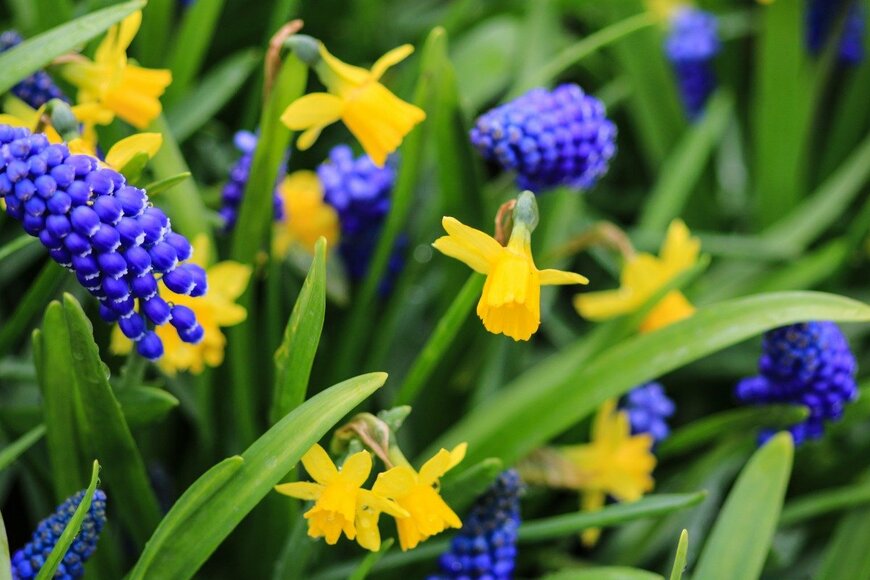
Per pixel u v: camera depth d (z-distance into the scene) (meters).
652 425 0.80
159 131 0.76
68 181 0.64
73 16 0.80
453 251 0.67
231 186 0.77
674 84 0.93
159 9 0.82
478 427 0.80
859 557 0.77
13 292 0.83
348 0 0.92
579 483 0.78
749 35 0.98
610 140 0.76
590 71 0.98
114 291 0.64
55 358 0.68
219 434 0.79
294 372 0.68
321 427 0.66
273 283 0.77
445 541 0.75
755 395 0.76
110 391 0.67
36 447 0.75
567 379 0.75
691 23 0.93
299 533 0.70
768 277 0.89
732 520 0.72
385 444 0.68
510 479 0.72
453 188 0.79
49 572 0.65
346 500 0.66
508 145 0.74
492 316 0.68
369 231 0.82
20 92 0.74
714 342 0.73
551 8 0.92
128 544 0.77
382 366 0.83
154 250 0.64
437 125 0.77
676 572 0.66
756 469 0.73
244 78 0.85
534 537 0.73
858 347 0.89
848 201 0.91
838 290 0.91
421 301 0.86
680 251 0.80
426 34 0.94
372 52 0.93
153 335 0.66
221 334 0.76
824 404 0.75
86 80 0.72
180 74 0.83
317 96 0.72
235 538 0.78
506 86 0.93
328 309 0.82
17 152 0.64
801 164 0.93
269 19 0.92
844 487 0.83
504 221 0.69
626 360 0.75
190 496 0.67
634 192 0.97
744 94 1.00
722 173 0.98
